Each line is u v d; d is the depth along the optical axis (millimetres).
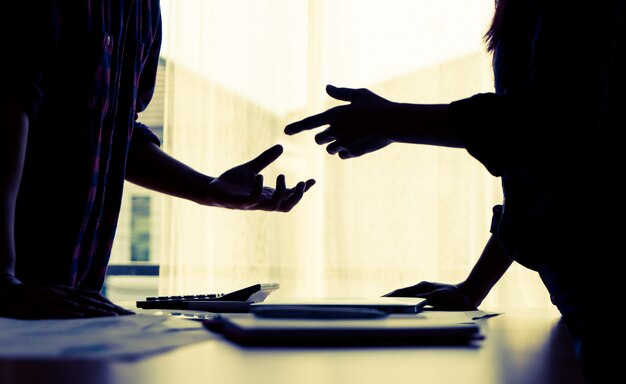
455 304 966
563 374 336
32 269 921
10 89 763
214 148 2480
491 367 357
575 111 703
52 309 594
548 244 758
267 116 2463
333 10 2410
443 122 753
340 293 2365
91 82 917
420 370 344
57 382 300
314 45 2422
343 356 387
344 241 2373
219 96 2486
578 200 720
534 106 718
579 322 695
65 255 939
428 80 2354
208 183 1114
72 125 920
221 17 2500
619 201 698
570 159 724
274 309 528
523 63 823
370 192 2379
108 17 955
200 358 375
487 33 907
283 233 2428
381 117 788
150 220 3107
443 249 2328
